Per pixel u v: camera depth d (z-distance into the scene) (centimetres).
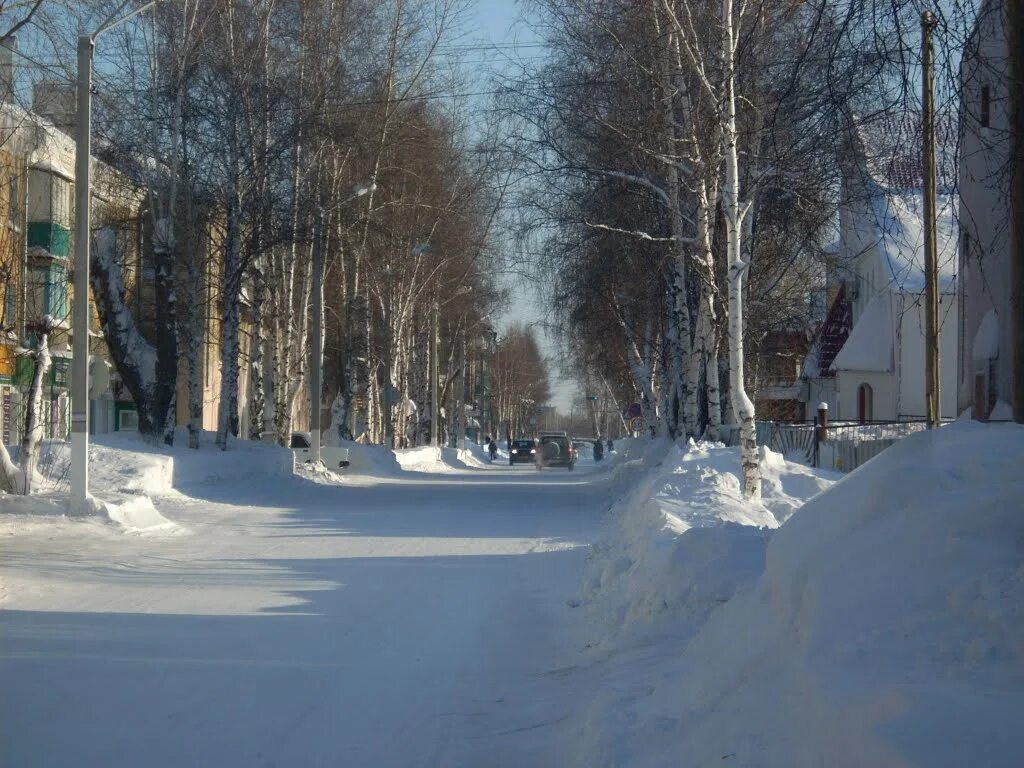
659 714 670
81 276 2066
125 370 3416
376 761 677
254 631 1105
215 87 3222
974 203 1123
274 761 673
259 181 3372
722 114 1847
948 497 600
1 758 669
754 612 680
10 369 3453
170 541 1934
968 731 404
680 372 3547
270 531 2159
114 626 1120
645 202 2608
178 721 761
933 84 868
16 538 1838
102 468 2703
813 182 1750
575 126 2272
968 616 512
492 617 1207
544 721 772
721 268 2556
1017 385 888
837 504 665
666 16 2097
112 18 2334
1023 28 846
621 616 1088
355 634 1100
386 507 2850
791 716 511
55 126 2600
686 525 1323
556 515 2589
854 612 553
